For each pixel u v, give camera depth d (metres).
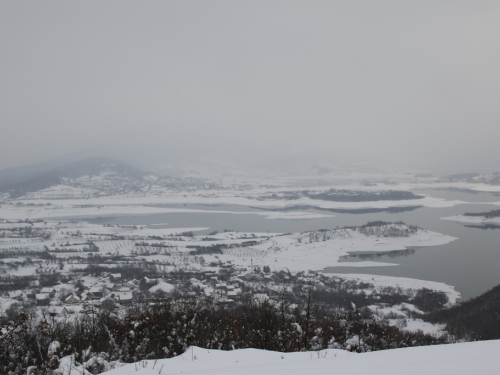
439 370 5.94
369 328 17.39
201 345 13.28
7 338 12.99
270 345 13.80
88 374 9.33
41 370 10.69
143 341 13.20
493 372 5.75
